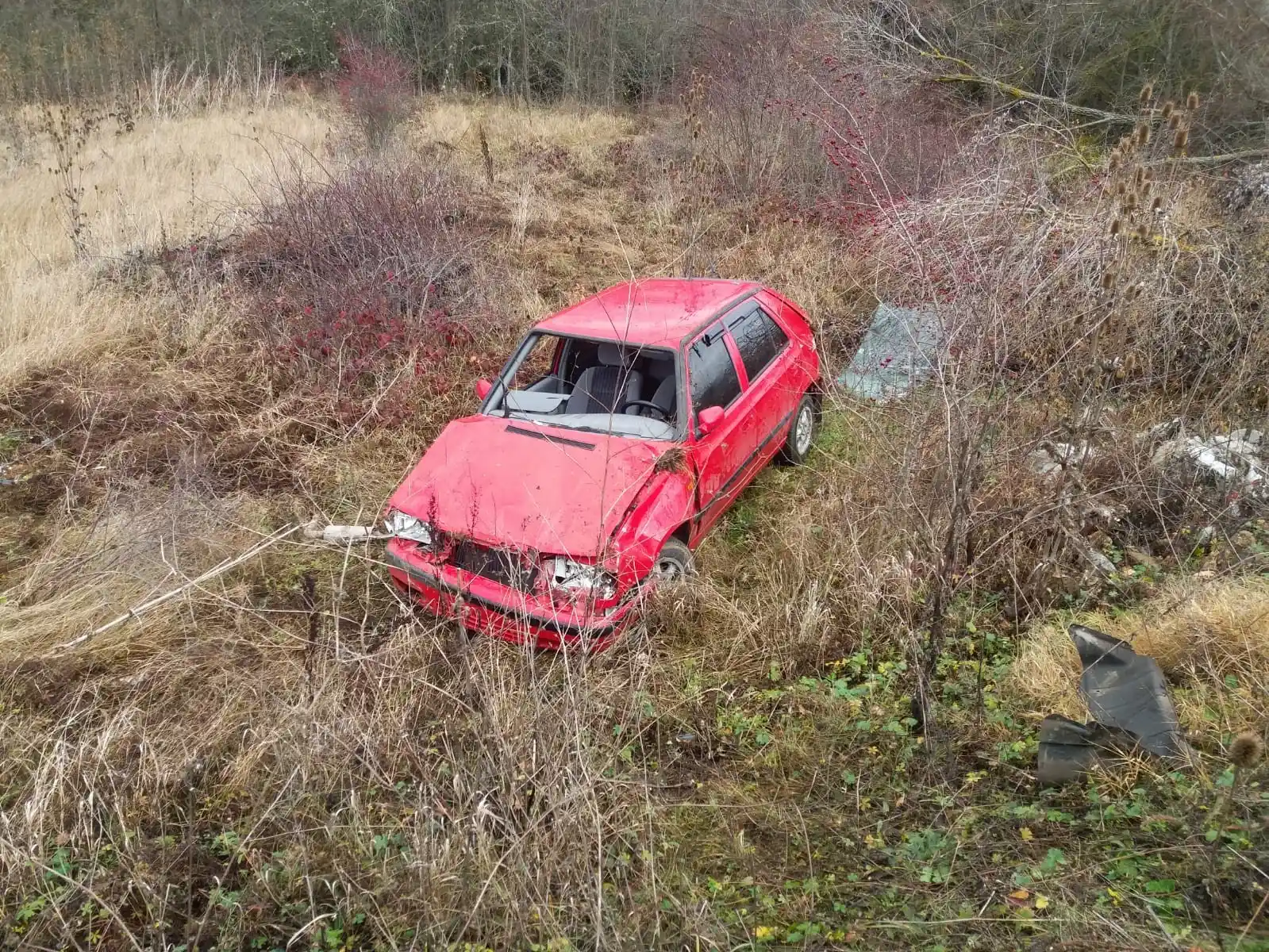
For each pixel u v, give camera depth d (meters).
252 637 4.76
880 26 13.84
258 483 6.52
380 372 7.78
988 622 4.54
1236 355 5.94
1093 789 3.35
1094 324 5.09
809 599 4.68
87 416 7.23
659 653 4.58
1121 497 5.12
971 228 6.26
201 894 3.35
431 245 9.22
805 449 6.76
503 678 4.04
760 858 3.37
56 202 11.39
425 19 22.44
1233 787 2.94
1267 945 2.65
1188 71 12.06
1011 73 13.62
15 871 3.29
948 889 3.09
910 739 3.83
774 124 12.39
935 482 4.57
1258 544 4.65
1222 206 8.56
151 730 4.05
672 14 20.08
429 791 3.59
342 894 3.26
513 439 5.08
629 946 2.89
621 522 4.48
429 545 4.59
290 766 3.69
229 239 10.24
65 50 17.67
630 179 13.95
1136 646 4.04
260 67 20.09
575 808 3.31
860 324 8.29
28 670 4.40
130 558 5.12
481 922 3.06
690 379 5.19
